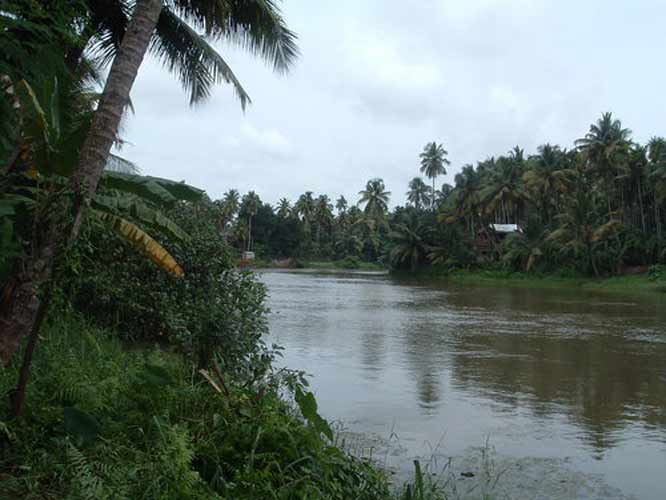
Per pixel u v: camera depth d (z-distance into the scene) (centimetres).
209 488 385
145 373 522
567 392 1006
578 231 5312
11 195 550
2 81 523
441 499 512
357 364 1227
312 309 2475
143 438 449
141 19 553
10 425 415
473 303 2980
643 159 5306
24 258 476
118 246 892
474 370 1188
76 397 491
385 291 3906
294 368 1161
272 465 430
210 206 1159
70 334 763
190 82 1259
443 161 8750
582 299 3362
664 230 5631
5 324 455
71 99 799
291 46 1137
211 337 772
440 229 6919
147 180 659
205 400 530
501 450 698
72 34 544
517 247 5869
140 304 966
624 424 818
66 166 521
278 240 9688
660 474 631
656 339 1659
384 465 630
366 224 10269
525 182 6209
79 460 362
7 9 491
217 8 1040
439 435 751
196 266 968
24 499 348
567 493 575
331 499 411
